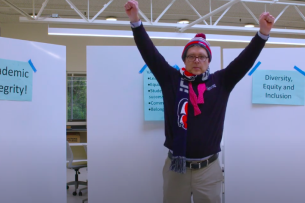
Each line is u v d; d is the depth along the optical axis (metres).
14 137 1.93
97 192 2.16
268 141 2.25
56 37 7.46
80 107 7.57
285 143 2.26
